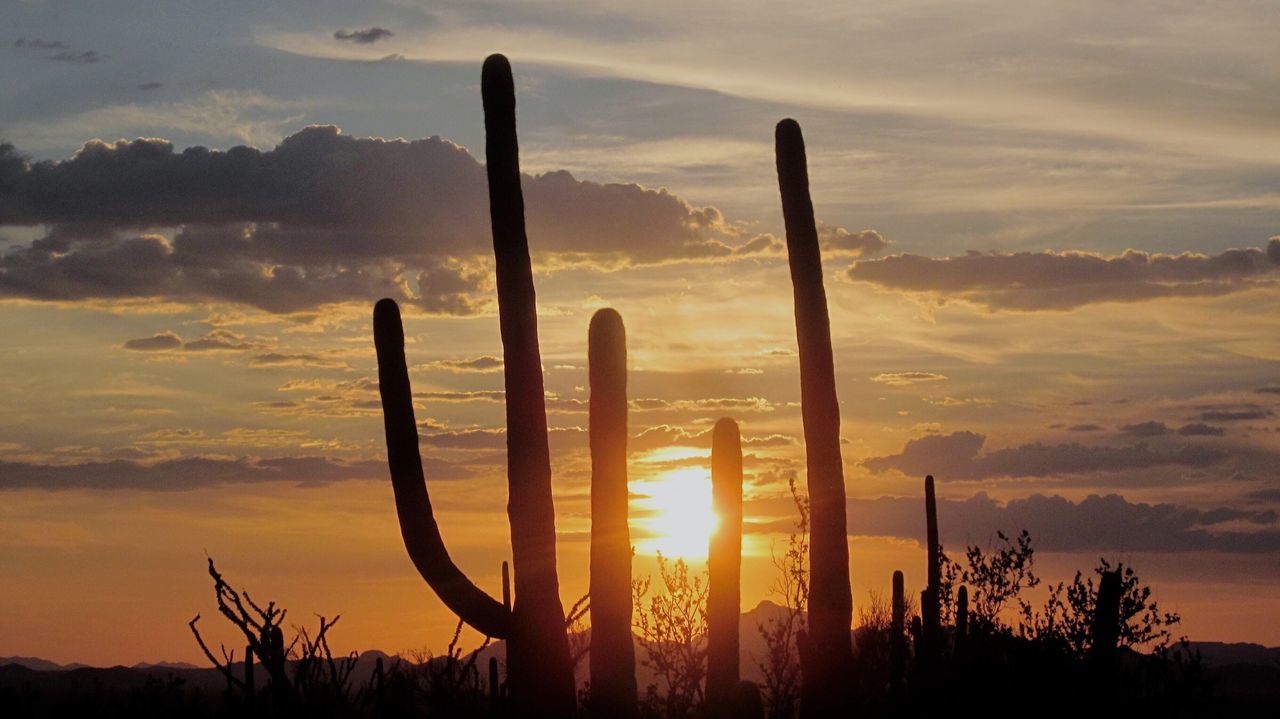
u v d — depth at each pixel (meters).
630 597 13.83
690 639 19.97
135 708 12.43
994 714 14.68
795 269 15.52
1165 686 14.34
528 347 13.45
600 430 14.00
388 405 12.94
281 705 9.71
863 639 18.50
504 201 13.74
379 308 13.02
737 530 15.63
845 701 14.45
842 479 14.99
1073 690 14.44
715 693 15.38
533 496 13.12
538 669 12.73
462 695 10.70
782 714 19.12
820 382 15.16
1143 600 14.83
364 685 10.18
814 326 15.30
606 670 13.57
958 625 17.00
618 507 13.88
